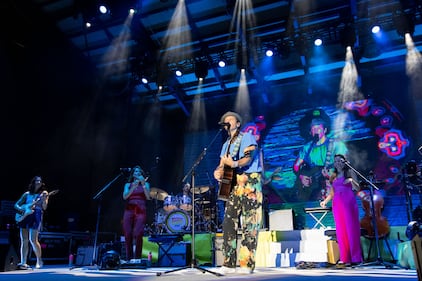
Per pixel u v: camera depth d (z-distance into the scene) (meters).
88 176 9.54
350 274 3.32
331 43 8.39
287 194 9.18
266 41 8.52
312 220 8.66
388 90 9.27
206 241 6.32
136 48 9.48
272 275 3.19
